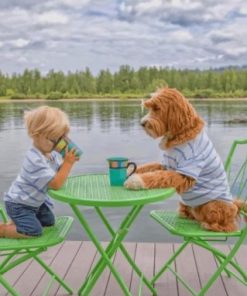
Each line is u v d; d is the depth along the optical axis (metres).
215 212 2.64
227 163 3.08
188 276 3.24
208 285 2.61
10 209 2.53
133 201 2.26
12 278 3.22
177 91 2.68
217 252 2.68
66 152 2.49
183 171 2.57
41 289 3.07
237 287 3.07
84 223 2.42
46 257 3.58
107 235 5.03
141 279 2.86
